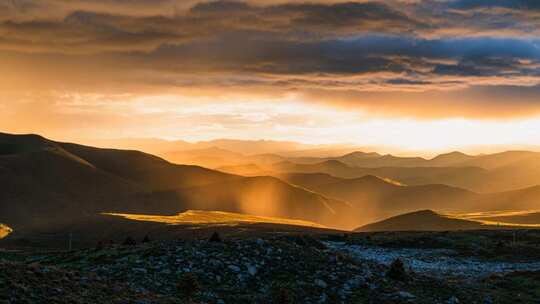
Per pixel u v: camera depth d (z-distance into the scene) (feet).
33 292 90.38
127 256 149.59
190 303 107.14
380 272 145.79
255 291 122.62
